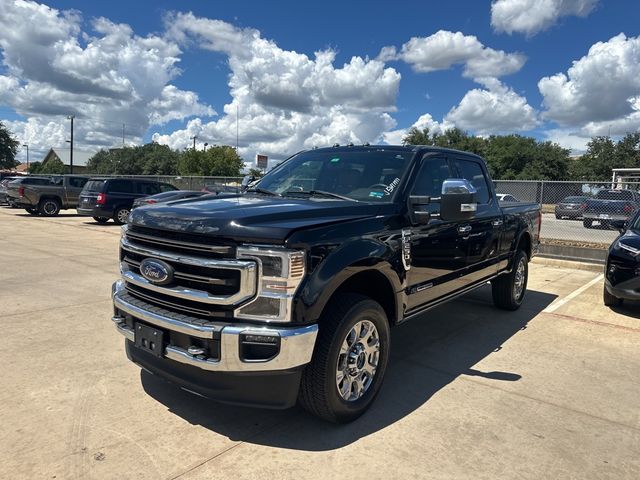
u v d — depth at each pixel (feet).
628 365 15.33
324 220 10.66
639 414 11.96
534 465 9.62
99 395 12.06
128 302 11.10
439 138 225.56
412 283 13.23
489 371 14.56
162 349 10.21
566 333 18.58
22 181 70.28
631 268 20.43
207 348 9.61
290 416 11.37
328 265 10.03
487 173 19.26
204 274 9.74
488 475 9.24
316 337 9.92
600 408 12.24
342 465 9.43
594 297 24.93
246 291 9.38
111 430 10.44
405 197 13.19
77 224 59.16
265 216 10.00
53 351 14.96
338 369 10.70
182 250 10.11
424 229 13.60
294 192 14.02
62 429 10.42
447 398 12.59
